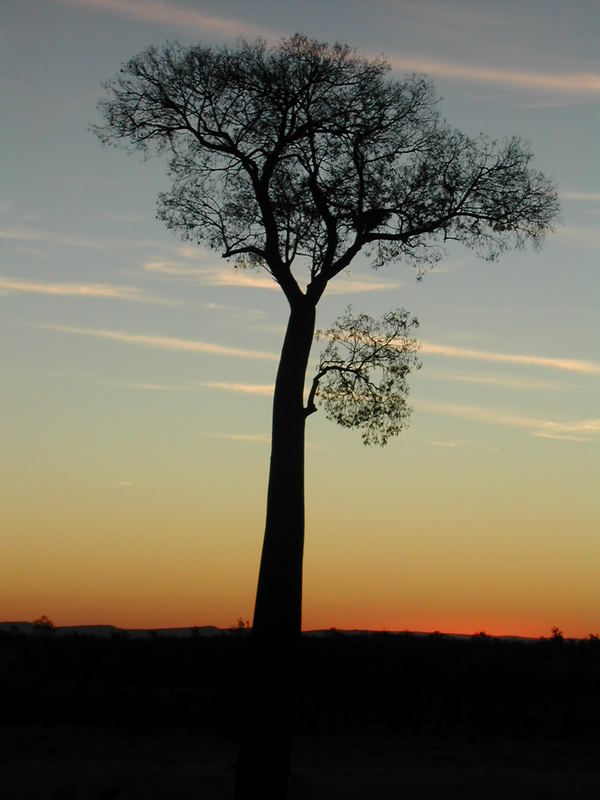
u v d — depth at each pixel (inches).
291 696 676.1
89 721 1537.9
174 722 1521.9
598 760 1282.0
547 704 1683.1
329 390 810.8
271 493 709.3
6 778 1002.1
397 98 792.9
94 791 920.3
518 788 1013.8
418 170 799.7
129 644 2378.2
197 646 2237.9
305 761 1216.8
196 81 787.4
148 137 818.8
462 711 1646.2
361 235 786.2
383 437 816.9
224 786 971.3
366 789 983.0
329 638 2434.8
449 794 967.6
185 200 820.0
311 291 757.3
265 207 772.6
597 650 2359.7
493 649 2295.8
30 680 1920.5
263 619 684.7
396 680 1795.0
